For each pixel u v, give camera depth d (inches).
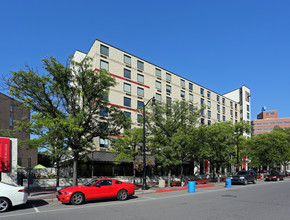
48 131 663.1
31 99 597.6
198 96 1872.5
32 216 351.9
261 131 4274.1
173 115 853.2
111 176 1107.9
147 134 897.5
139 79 1438.2
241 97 2501.2
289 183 1015.6
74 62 649.0
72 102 671.8
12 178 652.7
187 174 1568.7
